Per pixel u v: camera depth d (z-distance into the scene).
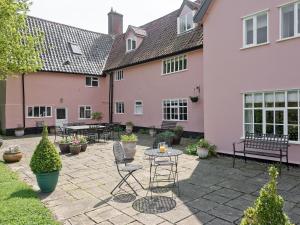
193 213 5.57
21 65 14.20
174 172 8.77
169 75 18.47
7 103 19.78
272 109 10.02
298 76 9.23
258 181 7.78
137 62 20.59
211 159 10.80
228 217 5.36
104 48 26.97
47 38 22.94
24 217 4.97
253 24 10.60
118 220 5.27
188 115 17.05
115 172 8.98
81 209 5.84
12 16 12.81
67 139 13.44
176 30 19.48
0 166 9.58
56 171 6.92
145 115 20.88
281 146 9.46
